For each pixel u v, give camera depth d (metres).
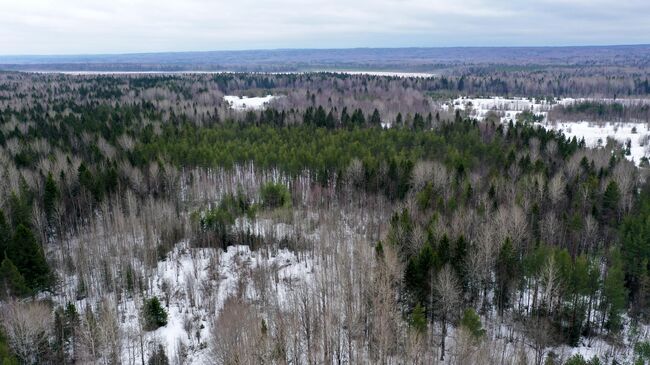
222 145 103.38
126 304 59.34
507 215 62.34
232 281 65.06
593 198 75.69
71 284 63.34
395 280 51.97
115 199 81.12
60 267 66.88
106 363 46.34
